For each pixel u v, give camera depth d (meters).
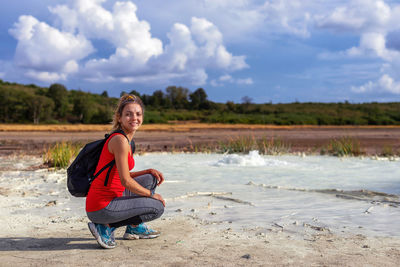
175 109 87.25
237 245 2.53
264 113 74.31
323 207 3.84
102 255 2.34
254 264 2.13
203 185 5.36
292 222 3.19
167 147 13.68
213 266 2.10
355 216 3.41
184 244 2.57
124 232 2.98
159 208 2.64
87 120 50.28
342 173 6.66
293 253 2.34
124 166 2.36
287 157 10.03
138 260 2.22
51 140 16.45
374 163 8.40
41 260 2.23
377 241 2.62
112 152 2.39
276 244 2.55
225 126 36.00
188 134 22.78
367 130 33.94
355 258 2.24
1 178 6.12
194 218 3.38
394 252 2.36
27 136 19.20
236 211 3.67
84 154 2.44
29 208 3.88
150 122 47.34
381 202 4.04
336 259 2.22
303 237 2.73
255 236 2.76
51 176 6.23
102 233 2.49
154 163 8.41
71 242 2.67
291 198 4.37
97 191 2.43
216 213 3.58
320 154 11.09
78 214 3.61
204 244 2.56
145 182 2.67
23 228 3.07
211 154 11.02
